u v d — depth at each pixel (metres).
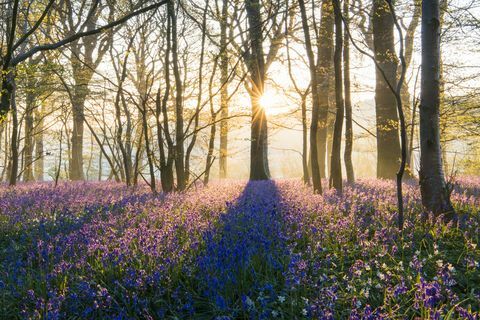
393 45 16.98
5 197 10.95
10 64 7.83
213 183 17.27
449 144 17.77
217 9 13.66
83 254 5.30
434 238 5.73
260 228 6.11
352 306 3.78
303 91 16.95
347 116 14.22
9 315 4.11
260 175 19.03
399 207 6.11
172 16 11.92
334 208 7.64
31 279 4.58
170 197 10.20
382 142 17.41
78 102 17.70
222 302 3.81
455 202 8.11
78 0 14.99
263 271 4.79
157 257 4.96
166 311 4.13
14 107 15.73
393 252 5.16
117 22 8.12
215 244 5.10
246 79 16.02
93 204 9.31
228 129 13.88
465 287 4.41
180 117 12.37
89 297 4.09
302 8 10.73
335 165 10.88
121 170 19.58
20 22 12.49
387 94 17.19
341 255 5.31
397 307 3.77
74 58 16.11
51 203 9.50
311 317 3.67
